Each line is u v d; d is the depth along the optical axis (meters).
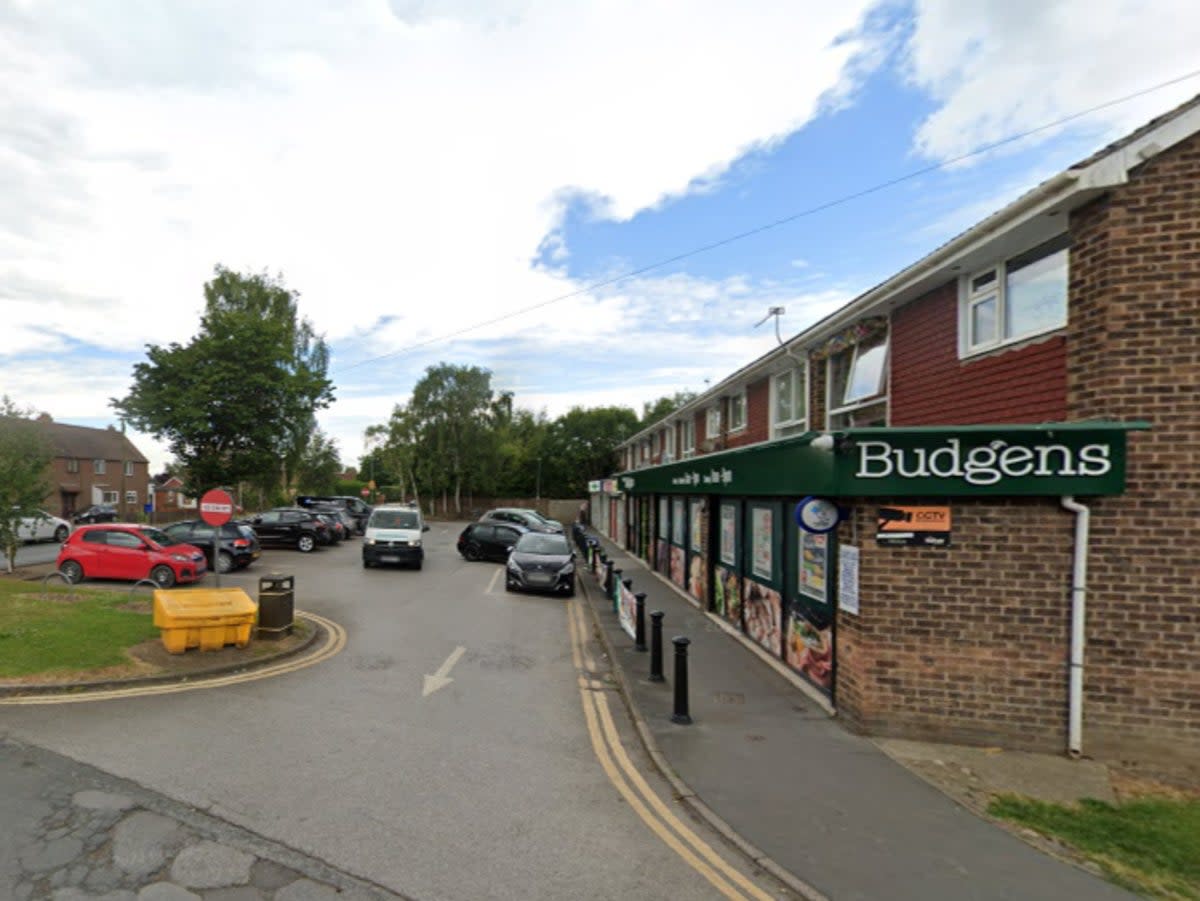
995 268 7.95
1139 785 5.47
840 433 6.23
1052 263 7.14
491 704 7.51
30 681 7.25
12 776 5.09
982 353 8.10
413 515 20.47
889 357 10.34
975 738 6.21
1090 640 5.98
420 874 4.05
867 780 5.46
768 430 15.80
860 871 4.16
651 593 15.63
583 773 5.68
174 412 26.55
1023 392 7.42
